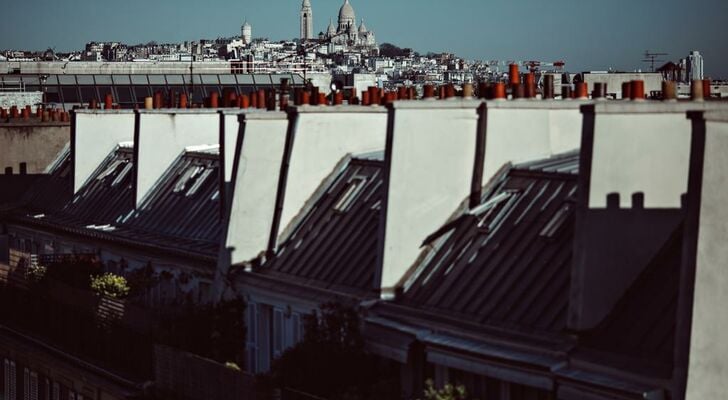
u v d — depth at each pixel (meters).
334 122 49.72
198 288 54.94
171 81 140.62
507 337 36.28
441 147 41.94
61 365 60.16
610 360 33.12
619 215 34.59
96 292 58.78
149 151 65.12
